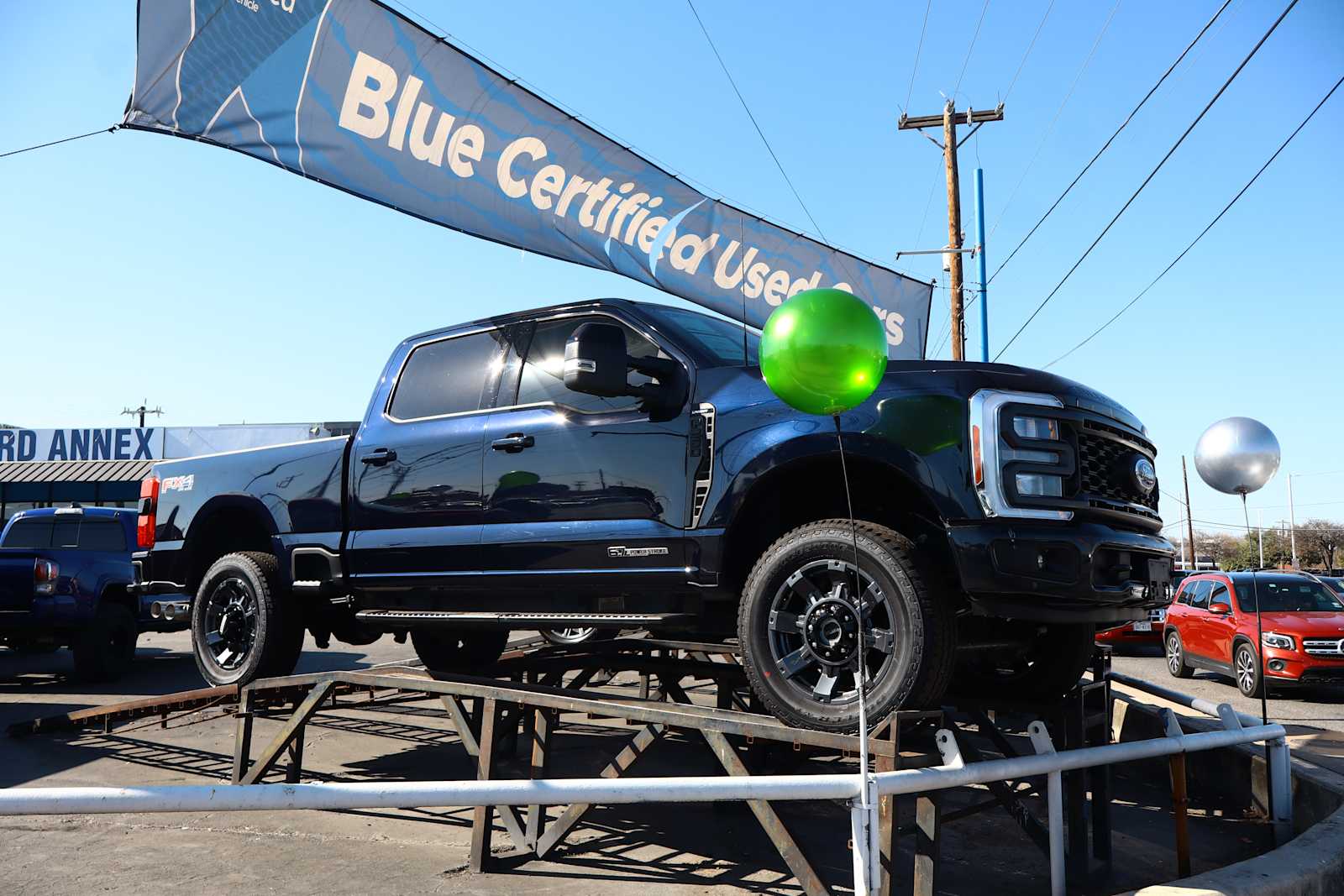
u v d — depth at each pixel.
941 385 3.67
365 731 6.85
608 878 3.81
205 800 2.60
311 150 6.37
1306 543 76.19
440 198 6.98
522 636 10.75
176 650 13.71
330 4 6.32
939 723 3.39
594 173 7.88
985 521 3.48
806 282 9.99
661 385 4.21
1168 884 3.31
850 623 3.48
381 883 3.67
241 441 27.44
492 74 7.07
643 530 4.07
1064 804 4.43
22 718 7.59
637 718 3.85
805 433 3.73
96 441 27.84
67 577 9.57
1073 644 4.58
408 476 4.96
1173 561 4.18
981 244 21.77
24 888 3.52
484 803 2.79
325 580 5.25
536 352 4.76
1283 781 4.67
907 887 3.98
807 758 4.63
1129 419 4.14
